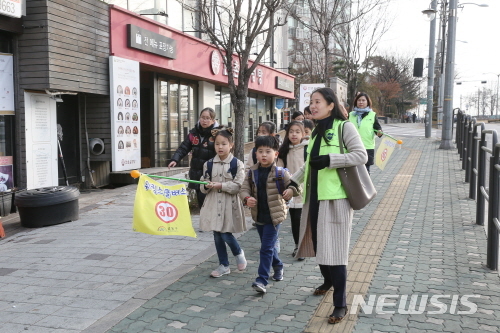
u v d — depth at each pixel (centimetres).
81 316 393
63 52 870
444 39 2758
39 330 369
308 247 395
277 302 411
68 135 1054
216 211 463
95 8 965
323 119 382
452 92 1648
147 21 1148
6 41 835
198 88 1622
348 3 1800
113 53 1020
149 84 1330
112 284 465
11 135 851
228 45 838
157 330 363
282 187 429
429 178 1040
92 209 862
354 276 464
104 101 1047
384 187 945
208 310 398
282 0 852
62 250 592
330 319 365
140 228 417
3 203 820
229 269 489
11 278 493
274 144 432
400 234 616
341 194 364
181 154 590
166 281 467
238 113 844
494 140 530
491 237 479
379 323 364
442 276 462
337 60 3541
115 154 1040
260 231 450
